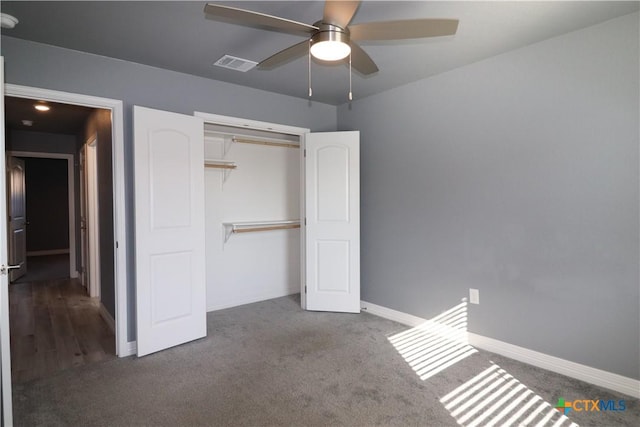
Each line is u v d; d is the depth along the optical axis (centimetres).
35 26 230
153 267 289
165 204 294
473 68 297
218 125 374
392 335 329
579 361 247
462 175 308
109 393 232
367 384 243
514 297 278
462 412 212
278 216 460
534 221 265
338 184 388
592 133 237
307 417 207
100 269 398
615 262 230
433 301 334
